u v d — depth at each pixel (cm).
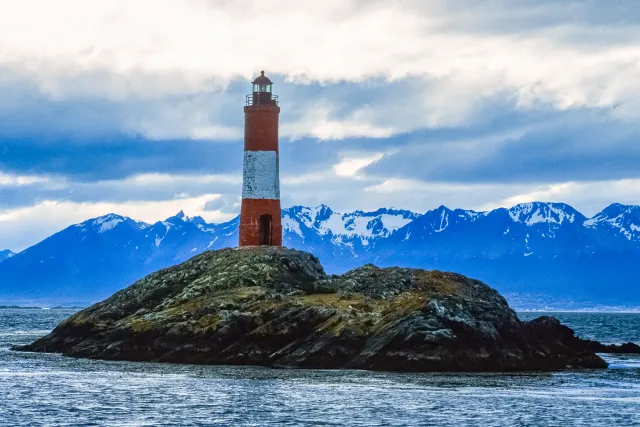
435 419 15138
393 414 15525
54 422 14912
